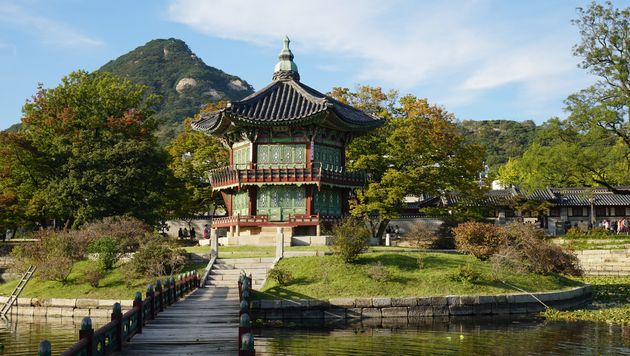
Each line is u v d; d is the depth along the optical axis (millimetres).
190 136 85125
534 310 39000
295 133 58219
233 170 57906
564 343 27922
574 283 46250
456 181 71250
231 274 45250
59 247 47562
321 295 37344
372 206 68125
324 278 39656
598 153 62938
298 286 38812
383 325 33750
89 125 74500
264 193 58438
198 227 94438
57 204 64188
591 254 71625
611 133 65000
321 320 35812
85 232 50500
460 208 77438
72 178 63781
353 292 37750
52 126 73312
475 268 42594
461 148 72688
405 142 70250
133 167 64812
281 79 62406
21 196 70938
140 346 23000
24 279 45125
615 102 63156
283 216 57906
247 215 58719
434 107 72125
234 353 21500
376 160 70625
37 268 45969
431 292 38188
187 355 21062
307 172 56625
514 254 44031
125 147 65562
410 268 42000
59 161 67188
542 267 45125
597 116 63312
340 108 61969
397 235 86062
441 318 36406
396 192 67562
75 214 65125
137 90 82625
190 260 49156
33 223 76188
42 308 41219
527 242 45688
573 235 77812
